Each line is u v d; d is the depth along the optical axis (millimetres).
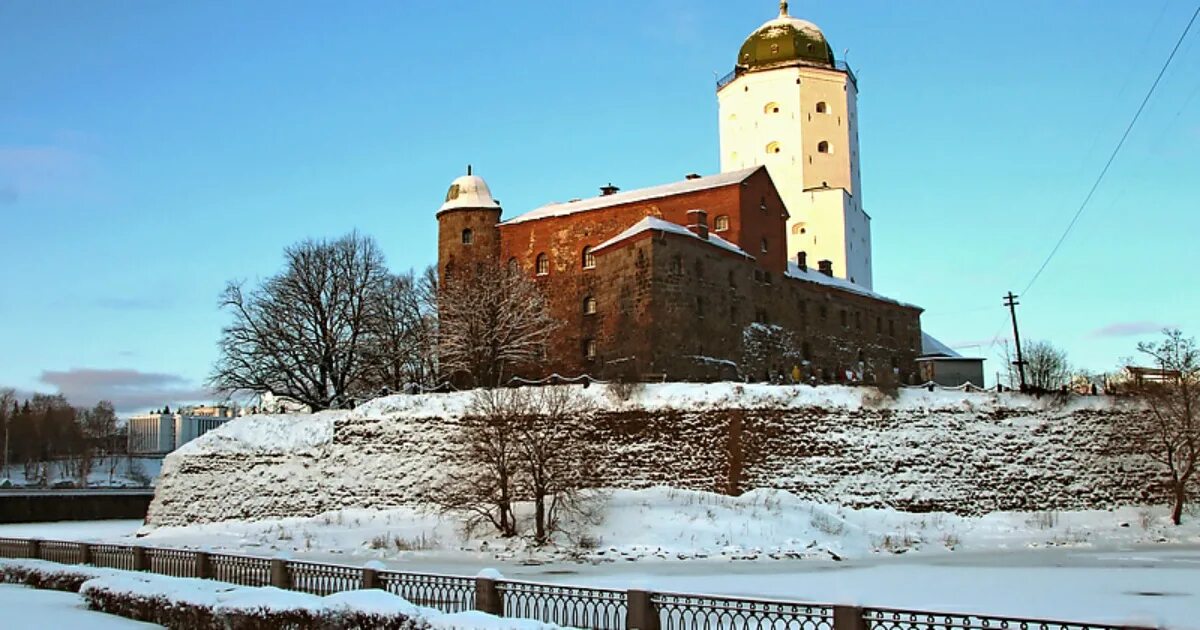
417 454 49156
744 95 87875
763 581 28562
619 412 47031
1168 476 48938
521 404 42438
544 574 31219
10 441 120250
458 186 71062
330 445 51969
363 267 66750
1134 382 57094
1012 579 29078
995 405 49312
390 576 19609
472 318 62219
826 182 86375
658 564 34656
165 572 26000
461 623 14633
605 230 66500
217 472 53312
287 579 21750
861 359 73812
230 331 63219
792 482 45094
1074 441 48906
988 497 46531
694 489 45062
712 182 66438
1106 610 22172
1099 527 45312
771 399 46875
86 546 29531
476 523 39688
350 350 64750
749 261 63250
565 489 39406
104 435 155250
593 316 63844
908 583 27891
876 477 45906
